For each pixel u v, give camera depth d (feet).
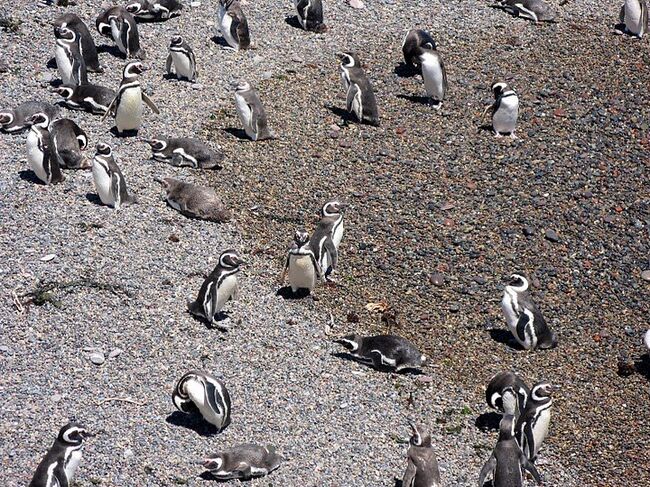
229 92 78.43
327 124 75.77
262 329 55.93
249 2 91.66
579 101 79.97
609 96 80.64
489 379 54.44
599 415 53.01
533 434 48.19
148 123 73.26
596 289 62.44
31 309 54.34
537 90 81.10
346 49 85.66
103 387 49.83
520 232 66.28
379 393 52.31
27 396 48.55
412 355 53.83
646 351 57.82
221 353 53.42
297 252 57.31
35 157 64.34
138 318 54.85
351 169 71.10
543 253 64.75
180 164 69.36
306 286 58.85
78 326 53.62
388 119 77.00
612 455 50.34
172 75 79.41
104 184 62.90
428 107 78.74
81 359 51.47
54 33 78.79
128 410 48.49
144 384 50.34
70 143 67.41
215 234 63.46
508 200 69.00
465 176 71.15
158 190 66.69
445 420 51.01
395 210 67.41
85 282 56.75
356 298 59.88
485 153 73.61
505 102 73.67
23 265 57.52
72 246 59.77
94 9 87.30
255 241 63.46
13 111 70.44
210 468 44.29
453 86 81.20
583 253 65.00
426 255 63.82
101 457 45.29
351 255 63.41
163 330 54.29
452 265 63.21
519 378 50.98
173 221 63.93
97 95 73.05
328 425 49.44
